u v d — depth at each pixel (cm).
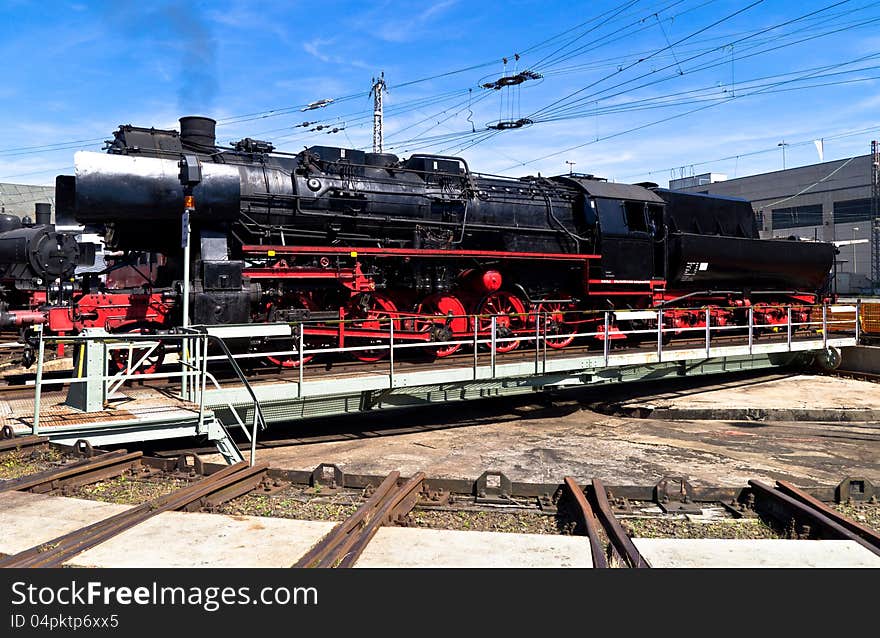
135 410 679
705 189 5453
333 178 1059
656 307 1388
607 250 1285
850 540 454
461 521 535
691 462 855
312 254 962
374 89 2791
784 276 1659
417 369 949
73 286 1306
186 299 756
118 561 389
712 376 1563
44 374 1104
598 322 1341
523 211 1257
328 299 1026
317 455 870
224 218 886
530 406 1242
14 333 1483
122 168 822
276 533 444
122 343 704
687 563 411
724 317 1588
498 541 441
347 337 1016
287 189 1006
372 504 511
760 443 974
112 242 898
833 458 888
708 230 1548
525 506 584
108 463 588
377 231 1095
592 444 954
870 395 1313
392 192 1098
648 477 779
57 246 1406
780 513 557
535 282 1249
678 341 1468
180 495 519
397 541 437
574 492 558
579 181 1380
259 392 770
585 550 429
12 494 506
